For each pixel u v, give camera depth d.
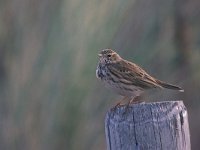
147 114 7.51
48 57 13.62
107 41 13.52
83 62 13.51
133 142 7.51
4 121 13.98
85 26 13.46
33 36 13.80
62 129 13.87
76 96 13.63
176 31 17.89
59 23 13.54
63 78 13.56
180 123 7.51
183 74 17.83
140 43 14.39
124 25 13.84
